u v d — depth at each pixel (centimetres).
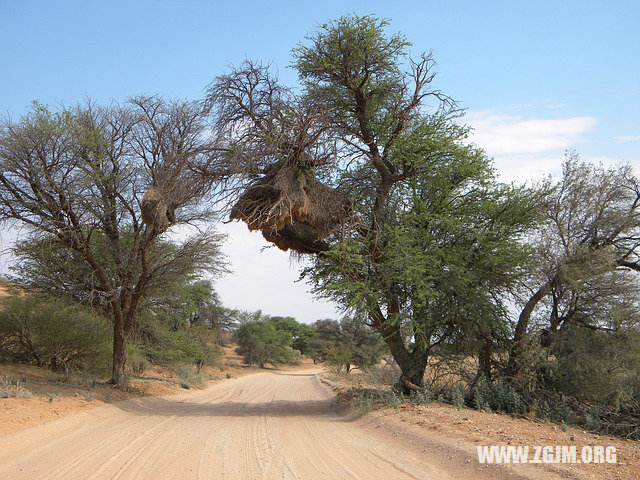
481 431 1077
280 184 1574
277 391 3184
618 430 1524
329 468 814
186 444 1016
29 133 1709
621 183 2091
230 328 7081
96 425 1234
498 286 1994
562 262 1958
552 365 1905
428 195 2000
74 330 2431
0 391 1373
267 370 7694
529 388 1852
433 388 1938
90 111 1966
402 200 2008
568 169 2127
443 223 1917
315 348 8612
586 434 1258
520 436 1028
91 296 2039
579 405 1877
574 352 1905
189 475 748
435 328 1933
